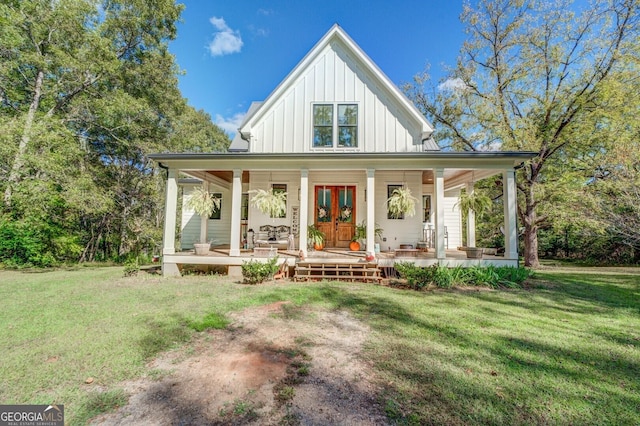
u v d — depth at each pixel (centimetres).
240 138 1192
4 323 438
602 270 1093
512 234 779
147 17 1558
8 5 1082
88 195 1181
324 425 220
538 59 1172
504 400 251
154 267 1069
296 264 779
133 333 399
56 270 1048
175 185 852
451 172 980
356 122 1012
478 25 1258
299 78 1034
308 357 333
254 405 245
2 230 1061
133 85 1584
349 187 1045
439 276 689
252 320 457
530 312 506
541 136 1148
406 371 300
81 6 1152
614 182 930
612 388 272
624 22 1027
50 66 1207
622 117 1016
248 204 1105
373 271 762
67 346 357
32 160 994
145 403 249
